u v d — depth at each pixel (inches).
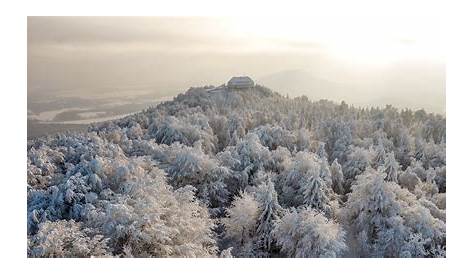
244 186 1628.9
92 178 1229.1
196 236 1055.0
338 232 1187.9
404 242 1232.8
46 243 885.2
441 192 1688.0
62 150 1535.4
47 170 1347.2
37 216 1092.5
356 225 1366.9
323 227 1136.8
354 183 1675.7
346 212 1401.3
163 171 1408.7
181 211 1077.1
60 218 1114.7
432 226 1258.6
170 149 1734.7
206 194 1524.4
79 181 1199.6
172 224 1018.1
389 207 1331.2
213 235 1267.2
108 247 894.4
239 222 1256.8
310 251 1133.7
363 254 1279.5
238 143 1845.5
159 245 951.0
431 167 1807.3
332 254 1123.3
